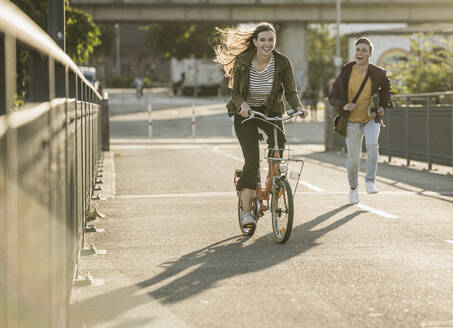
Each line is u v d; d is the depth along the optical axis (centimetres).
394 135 1819
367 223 855
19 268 242
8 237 220
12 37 220
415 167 1691
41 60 315
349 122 1006
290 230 710
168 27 7856
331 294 520
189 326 441
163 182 1348
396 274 586
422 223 855
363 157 1975
